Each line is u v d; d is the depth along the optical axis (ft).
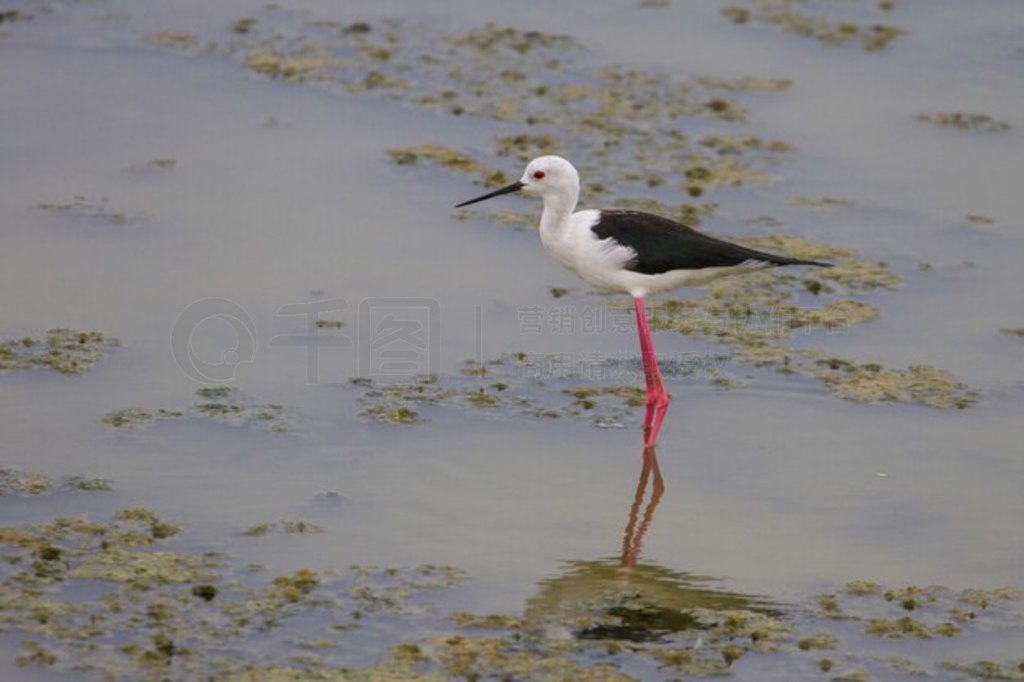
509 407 40.86
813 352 44.24
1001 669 30.19
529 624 31.27
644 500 36.78
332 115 58.29
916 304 47.03
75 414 39.09
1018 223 52.26
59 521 34.12
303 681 28.84
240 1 68.44
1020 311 46.57
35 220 49.57
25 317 43.88
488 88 60.95
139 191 51.96
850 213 52.60
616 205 51.75
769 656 30.45
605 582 33.14
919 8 70.23
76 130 56.13
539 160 40.86
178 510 35.06
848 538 35.32
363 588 32.24
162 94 59.41
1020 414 40.93
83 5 67.15
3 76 60.13
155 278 46.57
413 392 41.24
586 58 64.13
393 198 52.42
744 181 54.39
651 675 29.66
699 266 40.32
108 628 30.40
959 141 58.23
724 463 38.63
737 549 34.71
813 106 60.80
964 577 33.71
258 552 33.53
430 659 29.76
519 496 36.63
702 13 69.21
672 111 59.77
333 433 38.96
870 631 31.48
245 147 55.52
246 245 48.83
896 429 40.27
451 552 34.01
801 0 70.69
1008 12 69.82
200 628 30.55
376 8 68.49
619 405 41.37
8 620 30.42
